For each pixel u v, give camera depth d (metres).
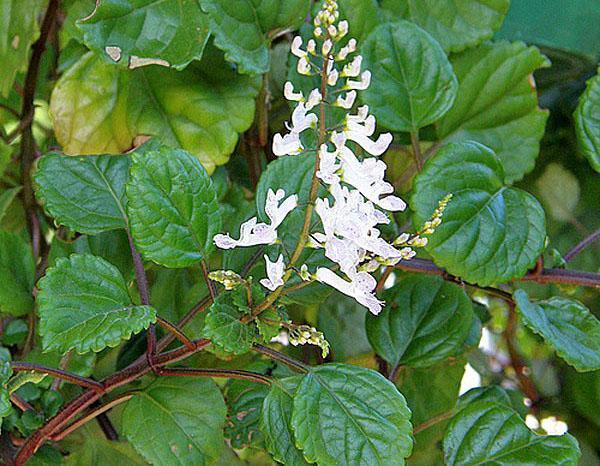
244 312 0.44
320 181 0.42
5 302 0.51
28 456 0.48
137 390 0.47
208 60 0.55
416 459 0.59
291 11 0.53
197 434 0.46
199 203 0.45
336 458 0.43
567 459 0.47
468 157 0.50
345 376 0.44
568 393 0.71
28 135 0.62
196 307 0.48
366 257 0.42
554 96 0.71
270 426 0.44
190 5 0.51
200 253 0.46
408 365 0.54
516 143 0.59
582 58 0.66
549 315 0.52
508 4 0.58
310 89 0.55
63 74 0.56
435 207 0.49
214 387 0.47
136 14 0.51
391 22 0.54
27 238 0.65
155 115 0.54
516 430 0.48
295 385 0.45
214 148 0.54
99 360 0.56
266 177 0.48
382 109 0.54
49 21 0.60
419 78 0.54
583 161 0.71
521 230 0.50
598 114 0.55
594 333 0.51
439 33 0.58
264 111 0.58
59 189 0.49
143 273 0.48
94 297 0.44
